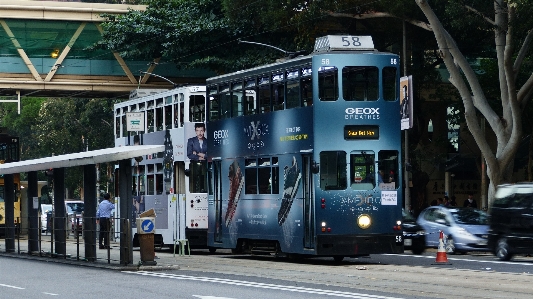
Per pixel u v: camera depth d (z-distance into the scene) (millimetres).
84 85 74312
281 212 38062
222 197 42875
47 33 73188
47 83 73250
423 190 68688
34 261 42344
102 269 36250
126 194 36188
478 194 80062
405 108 51906
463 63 50344
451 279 29688
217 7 69250
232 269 35188
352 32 63188
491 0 50312
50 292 27438
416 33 63062
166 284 29094
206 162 45312
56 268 37406
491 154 50312
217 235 43281
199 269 35500
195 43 68125
